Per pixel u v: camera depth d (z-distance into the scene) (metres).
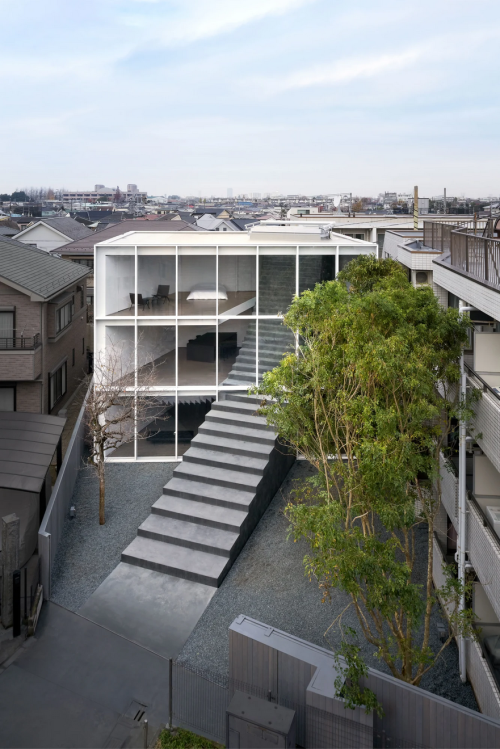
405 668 9.88
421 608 8.59
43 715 10.02
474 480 11.55
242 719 8.77
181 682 10.51
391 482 9.02
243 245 19.52
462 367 10.59
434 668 11.52
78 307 31.50
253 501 15.75
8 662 11.23
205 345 20.08
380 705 8.64
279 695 9.65
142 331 20.22
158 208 171.88
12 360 22.22
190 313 20.11
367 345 9.23
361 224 36.56
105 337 19.67
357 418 9.54
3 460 15.23
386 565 8.61
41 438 16.94
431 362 10.03
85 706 10.28
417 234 23.61
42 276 25.66
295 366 10.95
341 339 10.23
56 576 14.02
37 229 59.78
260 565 14.50
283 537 15.60
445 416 11.65
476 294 10.40
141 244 19.36
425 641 9.91
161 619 12.66
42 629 12.22
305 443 11.06
